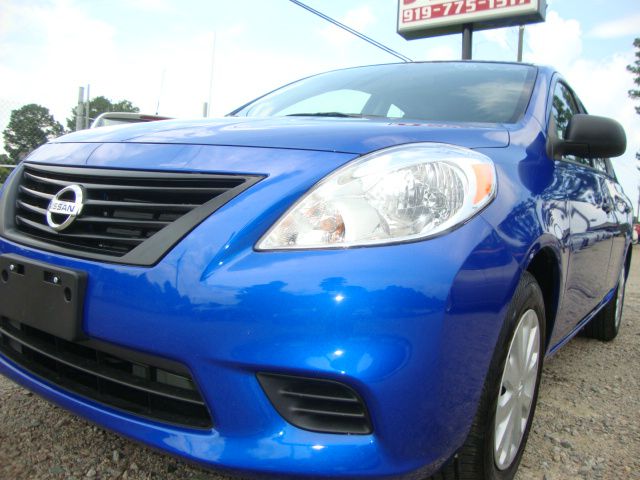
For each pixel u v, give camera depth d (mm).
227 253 1425
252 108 2979
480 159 1664
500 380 1634
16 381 1800
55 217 1740
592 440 2328
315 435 1380
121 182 1688
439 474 1641
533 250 1738
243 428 1388
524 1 16125
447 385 1410
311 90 2967
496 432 1709
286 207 1461
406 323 1339
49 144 2152
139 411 1541
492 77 2664
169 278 1437
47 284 1623
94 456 1974
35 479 1812
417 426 1378
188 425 1469
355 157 1556
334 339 1322
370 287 1338
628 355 3678
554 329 2199
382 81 2793
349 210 1427
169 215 1564
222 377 1377
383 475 1367
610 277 3389
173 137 1812
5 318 1865
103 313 1506
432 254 1404
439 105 2426
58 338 1691
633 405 2746
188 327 1392
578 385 3004
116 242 1593
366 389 1320
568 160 2512
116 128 2102
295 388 1387
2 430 2102
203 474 1903
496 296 1523
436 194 1484
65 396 1648
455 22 17344
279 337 1339
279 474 1363
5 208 1969
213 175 1567
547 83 2650
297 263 1377
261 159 1583
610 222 3010
